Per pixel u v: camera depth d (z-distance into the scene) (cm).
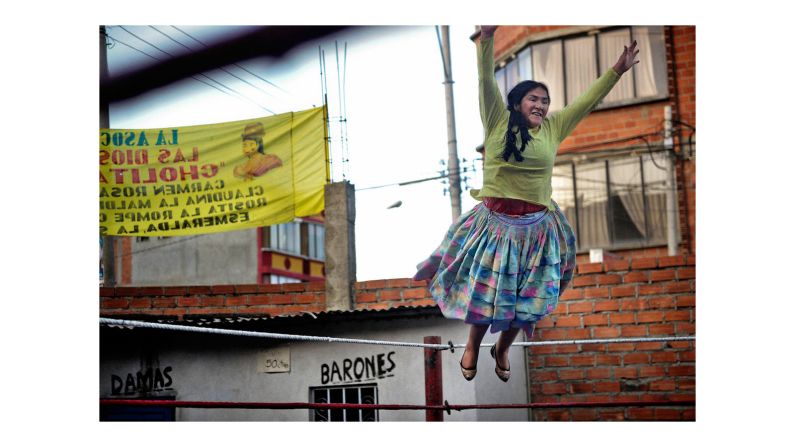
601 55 1452
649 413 843
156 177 944
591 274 880
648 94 1423
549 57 1480
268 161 942
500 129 571
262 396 859
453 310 571
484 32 573
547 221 564
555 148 572
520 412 854
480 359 830
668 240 1374
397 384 834
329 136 941
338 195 928
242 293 955
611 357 861
